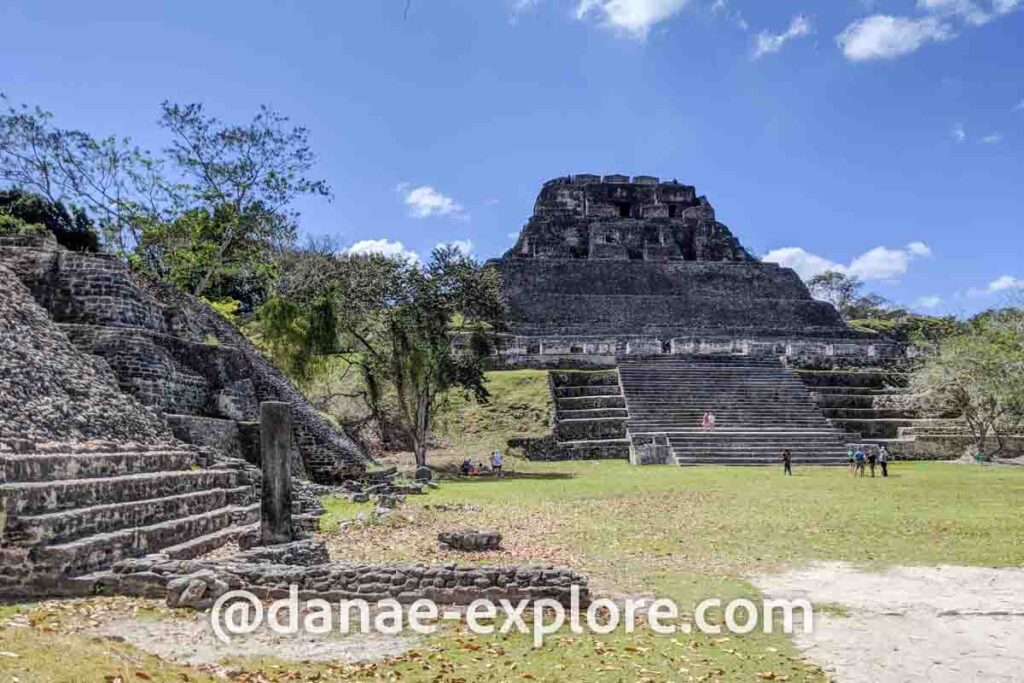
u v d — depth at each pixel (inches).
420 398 1148.5
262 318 1106.7
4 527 351.3
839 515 662.5
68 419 517.0
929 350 1727.4
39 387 520.7
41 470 406.6
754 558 486.0
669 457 1296.8
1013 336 1350.9
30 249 778.8
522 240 2677.2
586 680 274.4
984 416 1380.4
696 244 2605.8
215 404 820.6
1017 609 368.2
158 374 732.0
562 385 1621.6
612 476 1074.1
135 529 417.7
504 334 1795.0
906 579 429.7
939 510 689.6
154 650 287.4
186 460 589.3
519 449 1379.2
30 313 625.9
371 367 1224.8
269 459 465.1
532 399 1531.7
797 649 313.1
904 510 690.8
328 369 1286.9
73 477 435.8
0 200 1246.3
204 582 346.0
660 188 2711.6
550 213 2630.4
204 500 528.4
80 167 1196.5
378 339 1203.2
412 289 1138.0
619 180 2765.7
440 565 374.9
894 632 335.0
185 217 1232.2
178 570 360.5
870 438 1485.0
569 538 556.1
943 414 1539.1
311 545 435.5
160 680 242.2
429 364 1143.6
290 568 362.3
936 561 474.9
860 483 945.5
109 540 387.9
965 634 332.5
